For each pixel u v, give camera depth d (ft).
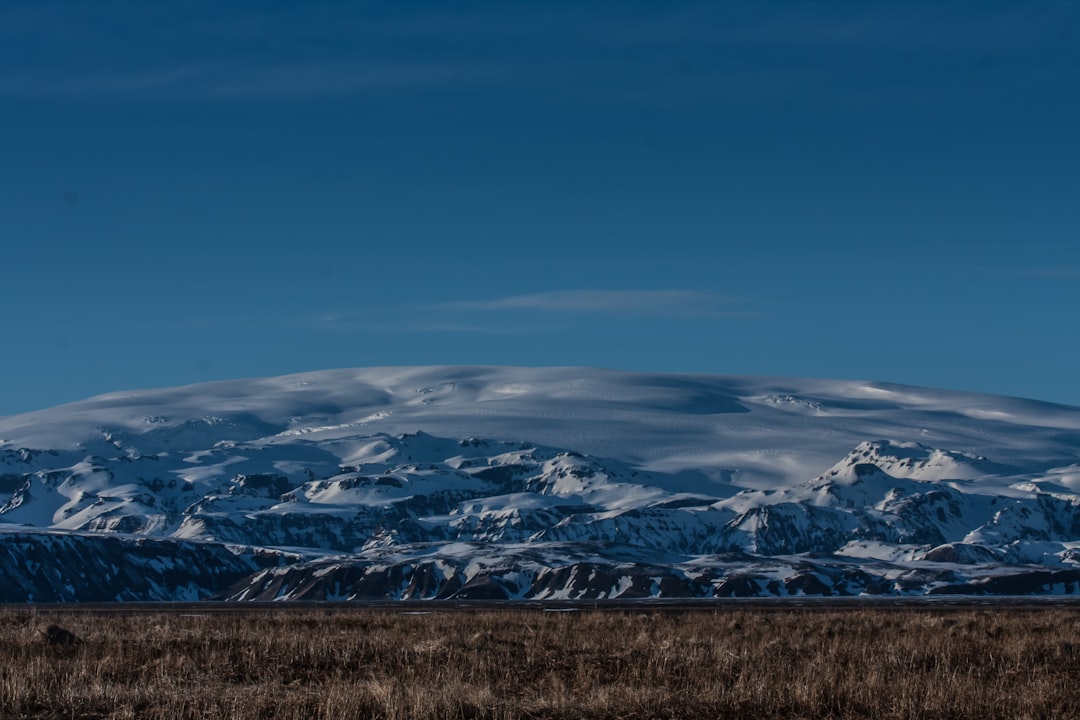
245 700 202.39
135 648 271.90
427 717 193.36
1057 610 518.37
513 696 214.28
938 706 201.87
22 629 306.96
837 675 229.66
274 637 285.02
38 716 196.44
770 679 224.94
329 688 214.07
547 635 306.96
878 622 370.32
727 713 202.18
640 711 200.54
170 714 195.52
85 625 335.67
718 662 251.19
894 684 217.97
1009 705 205.05
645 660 254.68
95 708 202.59
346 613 461.37
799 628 345.72
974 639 309.63
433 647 265.75
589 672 237.66
